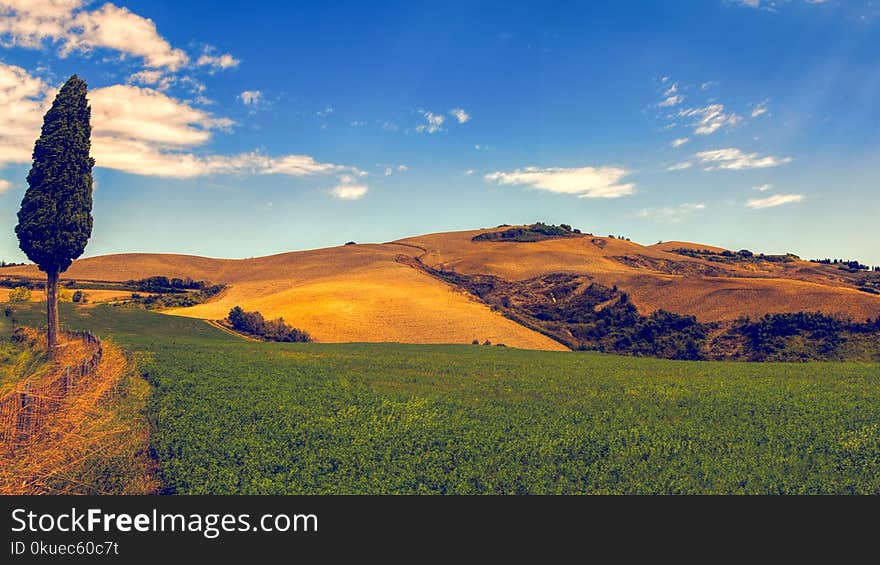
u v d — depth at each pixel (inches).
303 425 1290.6
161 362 2048.5
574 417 1481.3
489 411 1523.1
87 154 1995.6
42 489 870.4
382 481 987.9
